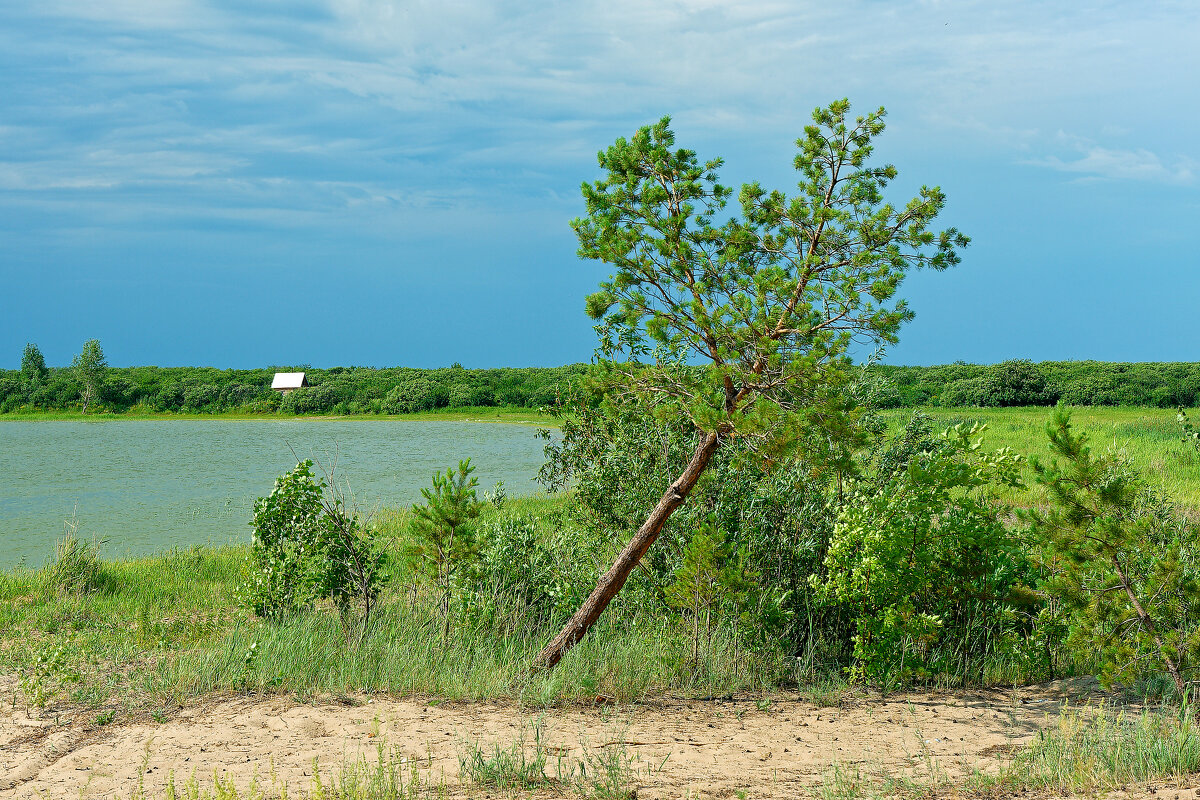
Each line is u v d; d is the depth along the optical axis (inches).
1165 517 338.6
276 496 379.6
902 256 284.0
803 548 343.3
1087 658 304.7
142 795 187.8
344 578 378.0
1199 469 780.0
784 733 246.1
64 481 1171.9
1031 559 335.3
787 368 277.9
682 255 299.9
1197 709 247.8
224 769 211.5
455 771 202.8
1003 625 327.6
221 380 3713.1
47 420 3065.9
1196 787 171.5
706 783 194.2
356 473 1263.5
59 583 482.6
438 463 1406.3
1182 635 254.1
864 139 297.6
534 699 281.1
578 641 319.0
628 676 302.7
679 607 343.0
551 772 201.6
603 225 305.1
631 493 380.5
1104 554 268.2
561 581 369.7
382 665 311.9
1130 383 2230.6
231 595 472.7
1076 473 272.8
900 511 317.4
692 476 314.2
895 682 304.3
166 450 1729.8
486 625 347.6
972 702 286.7
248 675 303.0
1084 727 229.1
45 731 257.6
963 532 321.4
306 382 3678.6
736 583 311.3
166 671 311.3
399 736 237.5
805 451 289.4
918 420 376.2
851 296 282.4
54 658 306.8
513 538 385.1
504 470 1277.1
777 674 316.8
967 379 2381.9
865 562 310.3
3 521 826.8
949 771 203.9
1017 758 205.9
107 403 3420.3
